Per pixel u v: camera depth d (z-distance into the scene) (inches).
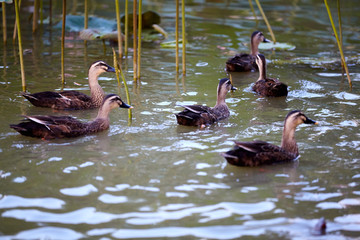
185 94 690.8
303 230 351.6
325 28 1103.0
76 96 637.9
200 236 341.4
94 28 1024.2
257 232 347.6
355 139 534.6
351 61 863.1
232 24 1133.7
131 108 575.5
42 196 396.5
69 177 431.8
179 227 352.8
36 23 1034.7
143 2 1344.7
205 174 444.8
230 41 995.3
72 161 466.9
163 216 368.2
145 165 461.1
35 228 348.8
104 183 421.4
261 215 372.5
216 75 794.8
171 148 505.0
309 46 961.5
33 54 872.9
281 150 479.5
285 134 485.7
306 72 816.3
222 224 358.0
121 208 379.2
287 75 799.1
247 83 770.8
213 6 1326.3
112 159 473.4
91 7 1248.8
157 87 721.0
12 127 515.8
